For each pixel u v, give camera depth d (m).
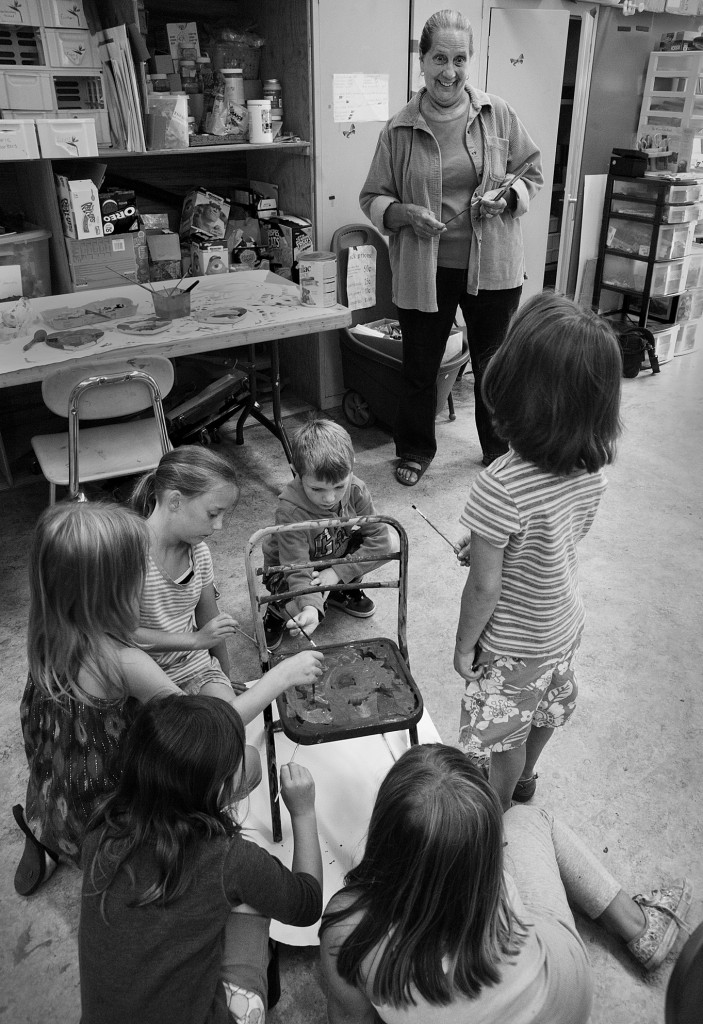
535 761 1.80
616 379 1.18
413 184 2.99
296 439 2.03
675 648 2.41
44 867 1.65
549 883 1.35
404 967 1.02
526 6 4.11
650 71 5.03
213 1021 1.14
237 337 2.76
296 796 1.49
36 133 2.88
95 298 3.16
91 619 1.30
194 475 1.58
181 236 3.87
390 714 1.53
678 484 3.37
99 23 3.05
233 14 3.78
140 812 1.09
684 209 4.34
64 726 1.43
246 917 1.29
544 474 1.27
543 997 1.08
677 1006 0.65
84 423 3.37
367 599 2.52
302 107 3.56
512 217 3.05
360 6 3.44
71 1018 1.45
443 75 2.79
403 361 3.29
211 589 1.90
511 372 1.21
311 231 3.75
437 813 0.98
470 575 1.38
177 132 3.26
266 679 1.48
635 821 1.84
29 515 3.11
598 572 2.77
